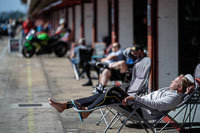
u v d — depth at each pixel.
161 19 11.69
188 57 13.12
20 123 8.39
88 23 27.20
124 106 6.96
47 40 23.94
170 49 11.78
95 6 23.27
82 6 27.17
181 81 7.07
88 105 7.23
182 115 9.01
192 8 13.51
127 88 9.13
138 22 16.97
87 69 13.56
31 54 23.84
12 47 27.17
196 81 7.46
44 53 24.16
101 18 23.34
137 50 9.48
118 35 16.97
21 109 9.74
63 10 40.09
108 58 12.87
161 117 7.09
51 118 8.84
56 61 21.81
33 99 11.07
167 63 11.79
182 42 13.32
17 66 19.39
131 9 16.97
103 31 23.38
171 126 8.09
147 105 6.85
